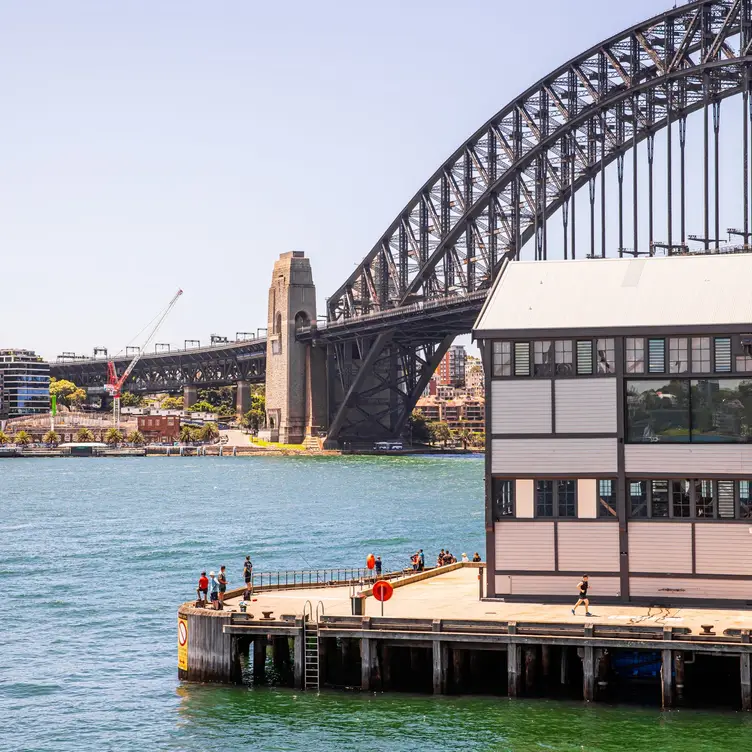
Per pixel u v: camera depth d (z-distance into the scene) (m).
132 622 90.31
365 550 134.75
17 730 62.88
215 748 57.19
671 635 57.19
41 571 122.75
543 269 72.69
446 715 58.78
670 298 67.69
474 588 73.81
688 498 64.94
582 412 66.31
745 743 54.72
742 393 64.56
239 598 71.19
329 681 64.06
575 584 66.06
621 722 57.19
